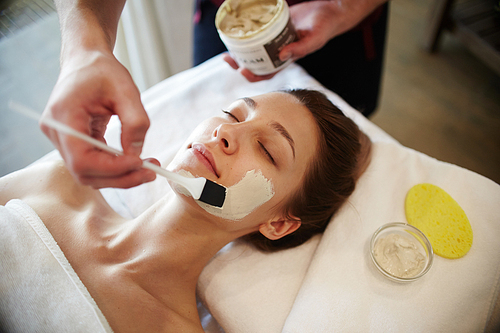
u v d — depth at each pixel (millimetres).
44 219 863
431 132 1900
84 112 523
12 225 793
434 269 868
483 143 1846
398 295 843
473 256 881
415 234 875
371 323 819
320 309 838
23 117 1761
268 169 792
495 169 1761
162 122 1230
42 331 718
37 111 1739
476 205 947
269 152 798
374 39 1260
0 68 1731
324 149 907
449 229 910
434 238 899
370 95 1454
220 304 912
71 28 629
